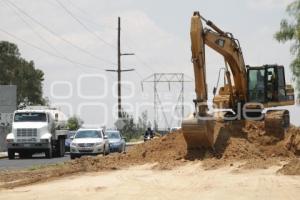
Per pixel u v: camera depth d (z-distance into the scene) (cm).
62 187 2191
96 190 2097
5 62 9181
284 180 2309
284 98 3509
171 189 2098
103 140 4341
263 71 3425
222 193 1997
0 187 2236
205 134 2870
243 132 3192
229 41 3247
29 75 9444
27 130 4475
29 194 2034
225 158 2889
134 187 2156
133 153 3081
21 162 3972
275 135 3167
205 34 3056
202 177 2433
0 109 6419
